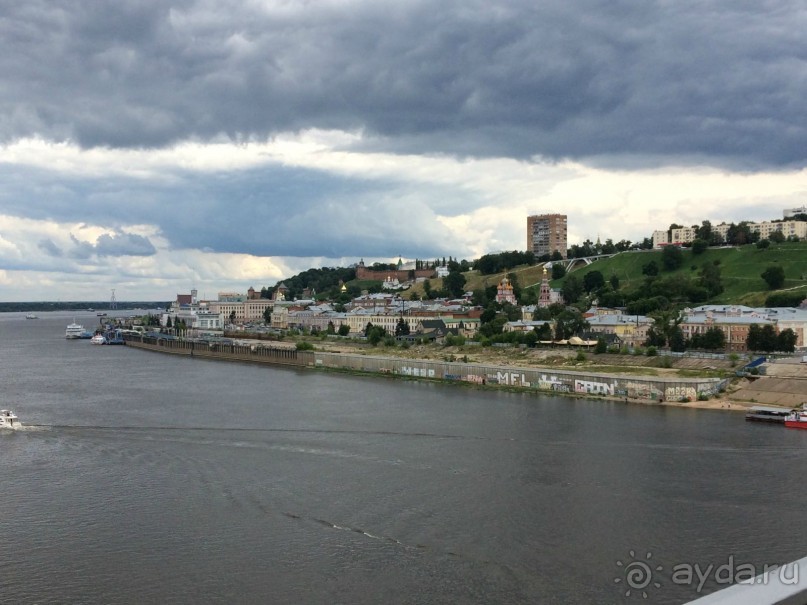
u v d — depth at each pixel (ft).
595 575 295.07
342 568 302.66
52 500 389.80
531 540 330.34
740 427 578.25
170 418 628.28
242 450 501.56
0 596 281.74
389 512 367.45
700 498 388.37
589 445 511.40
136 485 416.67
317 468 451.12
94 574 299.99
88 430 571.69
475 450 497.46
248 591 283.79
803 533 338.13
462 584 287.89
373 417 631.15
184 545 327.47
